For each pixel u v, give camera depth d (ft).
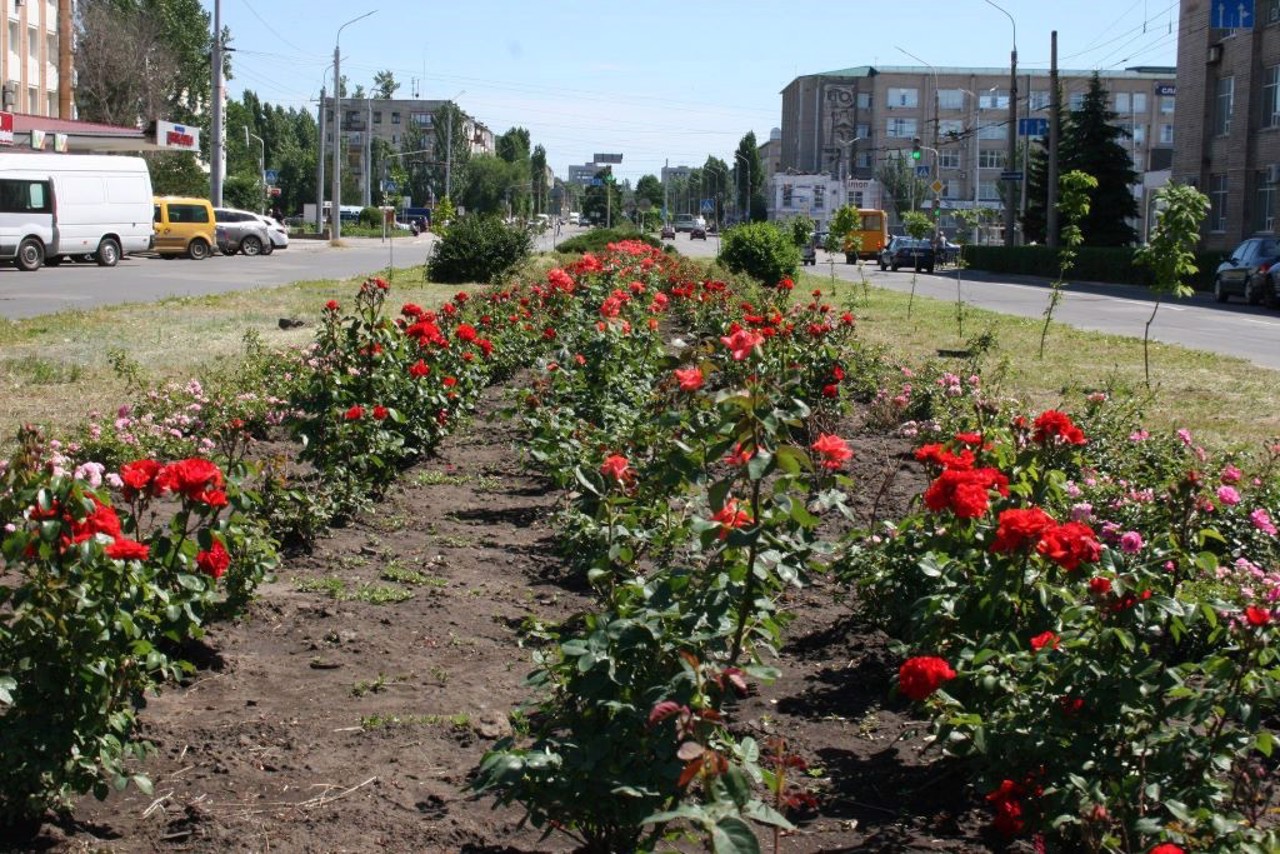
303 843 12.09
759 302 52.08
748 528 11.65
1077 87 351.87
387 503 25.71
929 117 355.97
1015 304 98.89
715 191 478.18
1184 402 40.73
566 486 22.98
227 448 27.50
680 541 16.08
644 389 30.58
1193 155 156.87
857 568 17.42
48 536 11.96
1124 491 21.59
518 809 12.88
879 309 83.71
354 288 88.94
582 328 40.04
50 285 90.27
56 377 40.42
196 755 14.06
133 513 14.80
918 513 17.43
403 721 14.97
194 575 14.30
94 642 12.00
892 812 12.93
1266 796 10.75
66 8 200.85
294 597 19.66
